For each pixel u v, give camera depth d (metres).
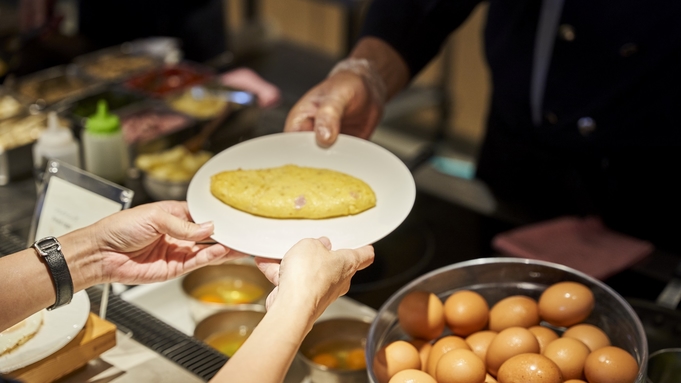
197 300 1.13
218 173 1.12
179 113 2.01
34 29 2.59
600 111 1.64
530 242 1.43
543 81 1.70
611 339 0.97
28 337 0.93
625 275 1.35
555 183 1.77
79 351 0.96
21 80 2.28
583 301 0.96
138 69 2.38
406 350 0.92
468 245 1.46
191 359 1.03
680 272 1.30
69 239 0.96
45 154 1.54
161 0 2.71
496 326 0.99
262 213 1.04
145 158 1.73
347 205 1.04
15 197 1.60
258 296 1.20
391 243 1.46
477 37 3.35
